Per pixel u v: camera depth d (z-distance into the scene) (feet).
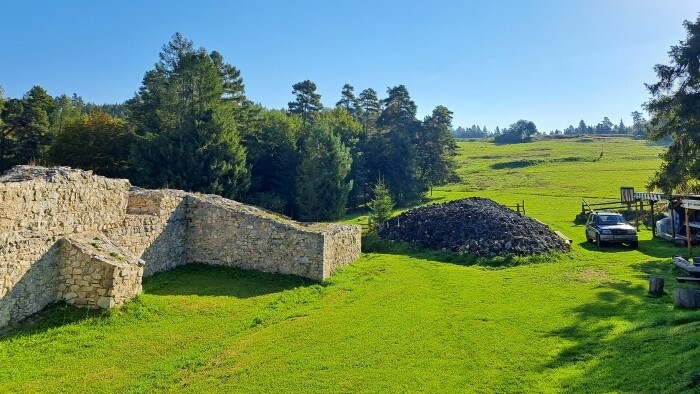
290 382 27.96
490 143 488.44
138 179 125.18
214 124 129.80
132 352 34.83
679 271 54.60
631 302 41.34
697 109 84.17
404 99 223.92
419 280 56.24
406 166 188.03
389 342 33.99
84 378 30.55
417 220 88.53
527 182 220.23
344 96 294.25
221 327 40.19
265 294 51.65
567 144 411.54
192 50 152.97
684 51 86.02
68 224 45.75
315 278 58.03
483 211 82.17
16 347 35.09
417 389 26.03
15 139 153.07
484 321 38.06
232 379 28.91
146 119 147.84
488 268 63.82
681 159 91.30
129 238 54.70
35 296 41.04
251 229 62.69
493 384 26.07
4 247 38.19
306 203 140.97
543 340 32.48
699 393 19.70
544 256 66.69
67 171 47.50
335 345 33.94
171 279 57.06
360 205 185.47
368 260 72.13
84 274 42.88
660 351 26.27
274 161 157.89
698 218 79.36
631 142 420.77
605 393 22.65
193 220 65.87
